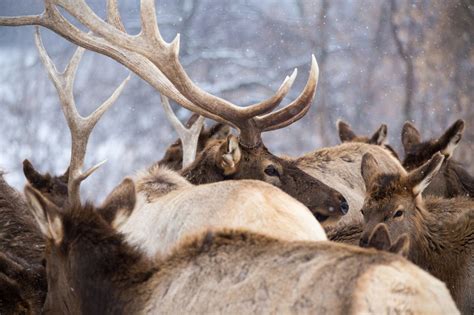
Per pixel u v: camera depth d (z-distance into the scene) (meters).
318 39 37.88
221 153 14.12
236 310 8.49
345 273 8.09
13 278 11.63
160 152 32.19
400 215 13.23
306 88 14.45
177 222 10.69
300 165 15.36
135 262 9.62
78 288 9.66
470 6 32.47
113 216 10.06
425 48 32.06
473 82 31.02
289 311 8.19
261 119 14.38
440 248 13.52
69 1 14.45
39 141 33.81
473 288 13.42
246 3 43.56
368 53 35.62
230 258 8.85
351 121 32.19
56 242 9.82
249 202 10.34
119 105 35.78
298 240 9.39
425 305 7.91
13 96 37.91
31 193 9.66
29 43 45.66
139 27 44.28
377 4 38.31
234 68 38.06
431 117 29.94
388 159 14.97
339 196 14.24
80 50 14.36
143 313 9.16
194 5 43.03
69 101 14.02
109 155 32.16
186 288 8.96
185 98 14.54
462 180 16.30
